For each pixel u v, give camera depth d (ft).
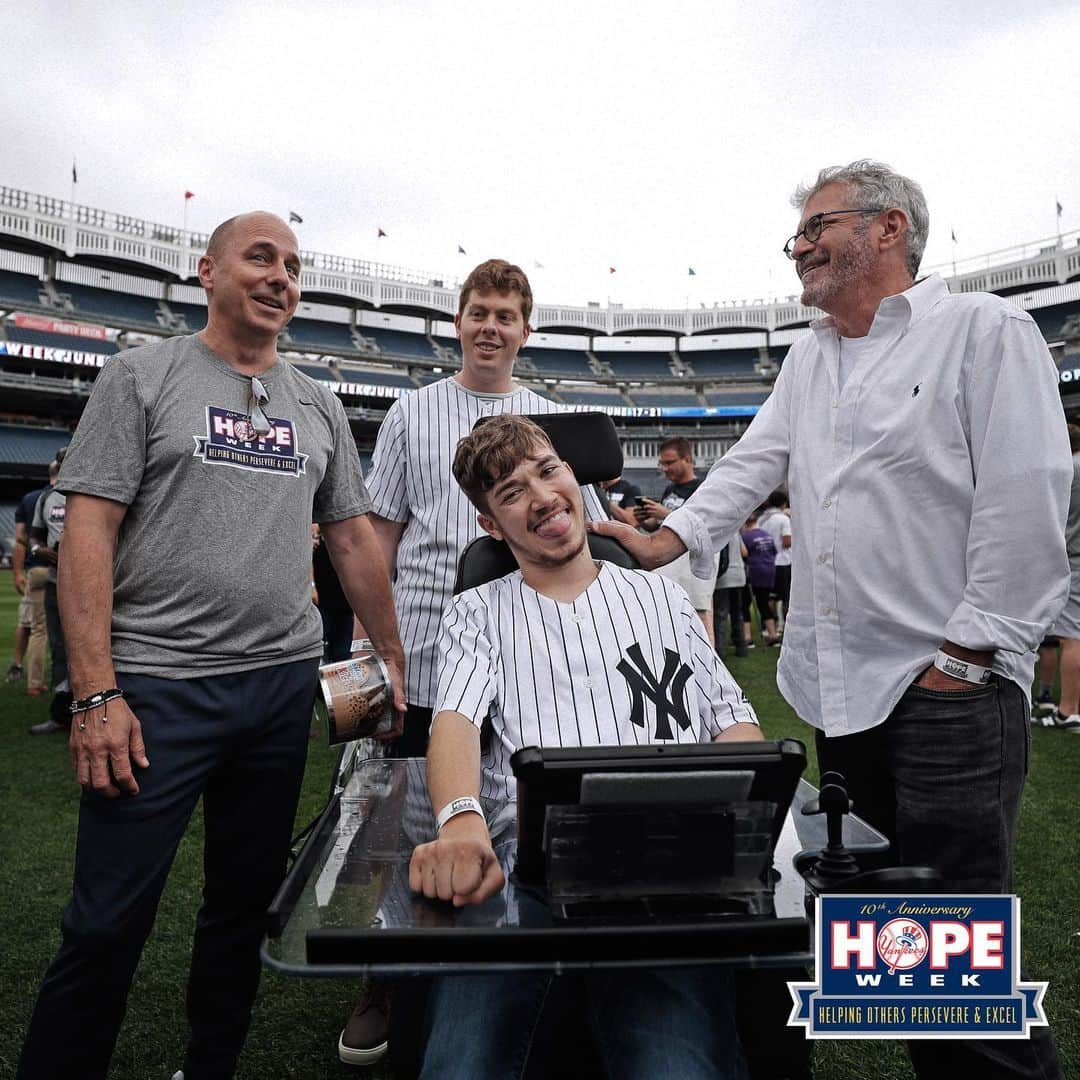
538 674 4.53
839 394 5.71
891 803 5.57
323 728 16.49
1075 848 9.39
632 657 4.61
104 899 4.63
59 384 97.96
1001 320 5.03
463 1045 3.69
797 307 135.74
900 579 5.25
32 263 105.91
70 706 4.68
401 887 3.66
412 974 3.02
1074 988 6.50
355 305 127.03
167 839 4.84
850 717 5.41
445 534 6.96
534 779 3.12
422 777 5.46
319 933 3.07
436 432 7.19
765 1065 4.51
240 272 5.32
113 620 5.01
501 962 3.06
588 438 6.24
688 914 3.30
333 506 6.20
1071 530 14.39
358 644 6.73
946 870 4.93
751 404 131.23
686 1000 3.91
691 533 6.30
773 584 27.66
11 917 7.94
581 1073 4.09
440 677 4.59
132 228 110.32
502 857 3.88
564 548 4.75
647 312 138.41
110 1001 4.71
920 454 5.19
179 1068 5.78
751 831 3.37
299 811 11.34
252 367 5.65
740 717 4.65
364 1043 5.87
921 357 5.31
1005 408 4.85
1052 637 15.90
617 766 3.13
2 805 11.21
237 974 5.39
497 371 7.29
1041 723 15.37
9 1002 6.50
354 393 113.80
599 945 3.06
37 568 19.21
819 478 5.69
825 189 5.68
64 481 4.90
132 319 110.52
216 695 5.05
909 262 5.64
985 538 4.82
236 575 5.14
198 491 5.11
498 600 4.88
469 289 7.22
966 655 4.83
